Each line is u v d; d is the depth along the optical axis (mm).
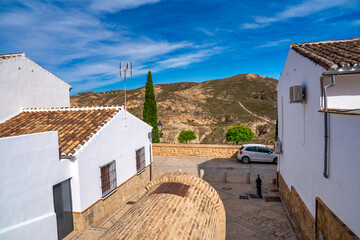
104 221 9891
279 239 8344
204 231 4617
